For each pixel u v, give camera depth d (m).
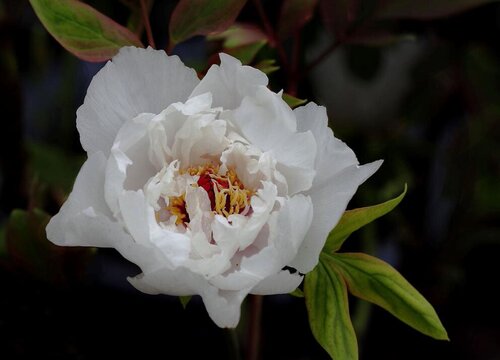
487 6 0.80
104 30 0.56
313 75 0.82
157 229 0.51
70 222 0.50
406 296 0.55
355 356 0.54
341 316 0.55
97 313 0.79
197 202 0.54
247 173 0.54
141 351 0.83
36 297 0.69
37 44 0.83
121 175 0.50
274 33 0.64
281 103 0.52
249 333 0.69
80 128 0.53
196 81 0.54
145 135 0.53
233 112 0.53
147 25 0.59
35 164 0.78
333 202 0.52
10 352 0.70
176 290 0.50
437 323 0.54
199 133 0.53
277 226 0.51
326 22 0.66
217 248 0.52
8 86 0.79
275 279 0.50
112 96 0.53
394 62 0.84
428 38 0.83
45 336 0.70
